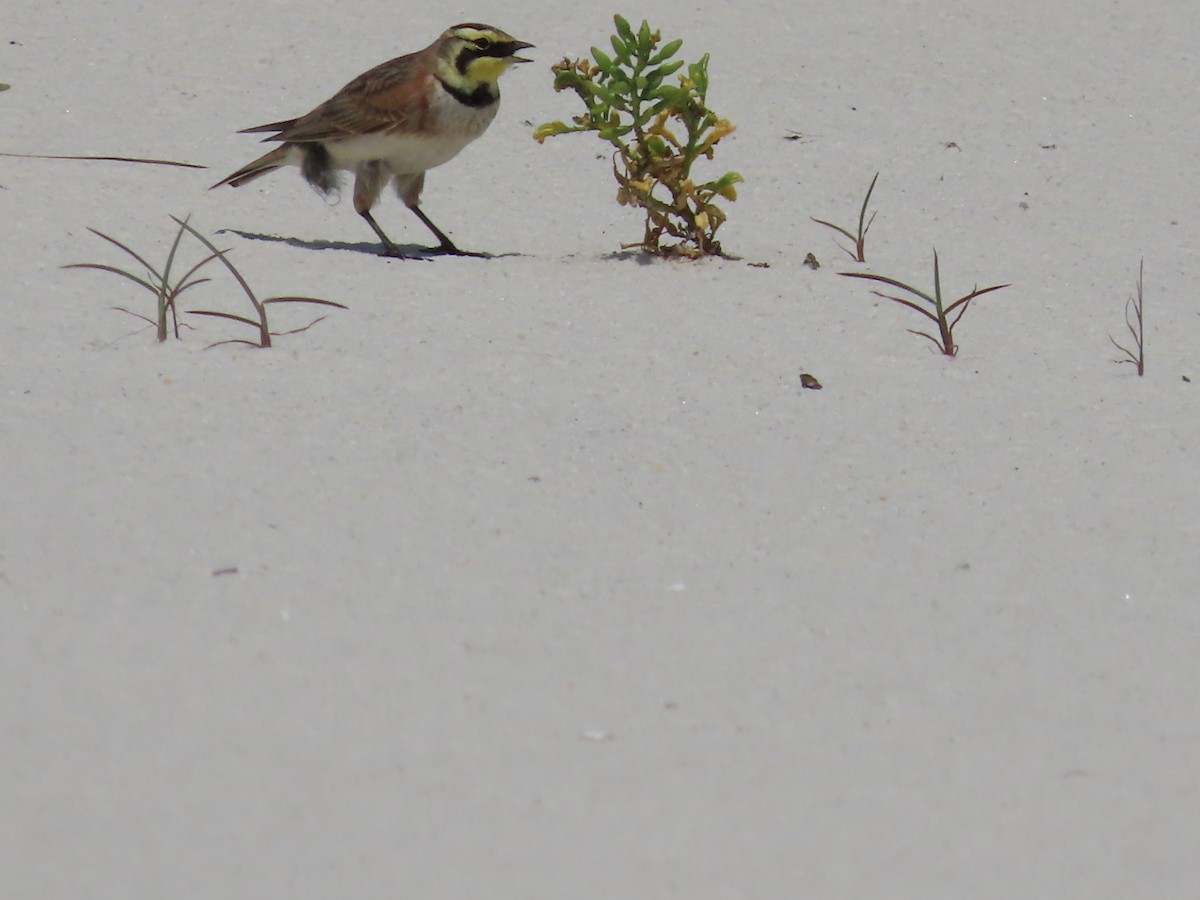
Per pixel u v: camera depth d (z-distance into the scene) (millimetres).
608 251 14953
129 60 19547
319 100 18719
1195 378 12281
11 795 6738
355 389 11188
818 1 22094
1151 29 21359
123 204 14984
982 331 13039
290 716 7438
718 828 6770
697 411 11250
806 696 7883
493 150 17750
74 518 9203
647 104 18188
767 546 9508
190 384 11086
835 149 17828
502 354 11945
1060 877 6547
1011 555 9531
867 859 6605
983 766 7348
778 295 13539
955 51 20578
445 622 8391
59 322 11938
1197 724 7789
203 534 9133
